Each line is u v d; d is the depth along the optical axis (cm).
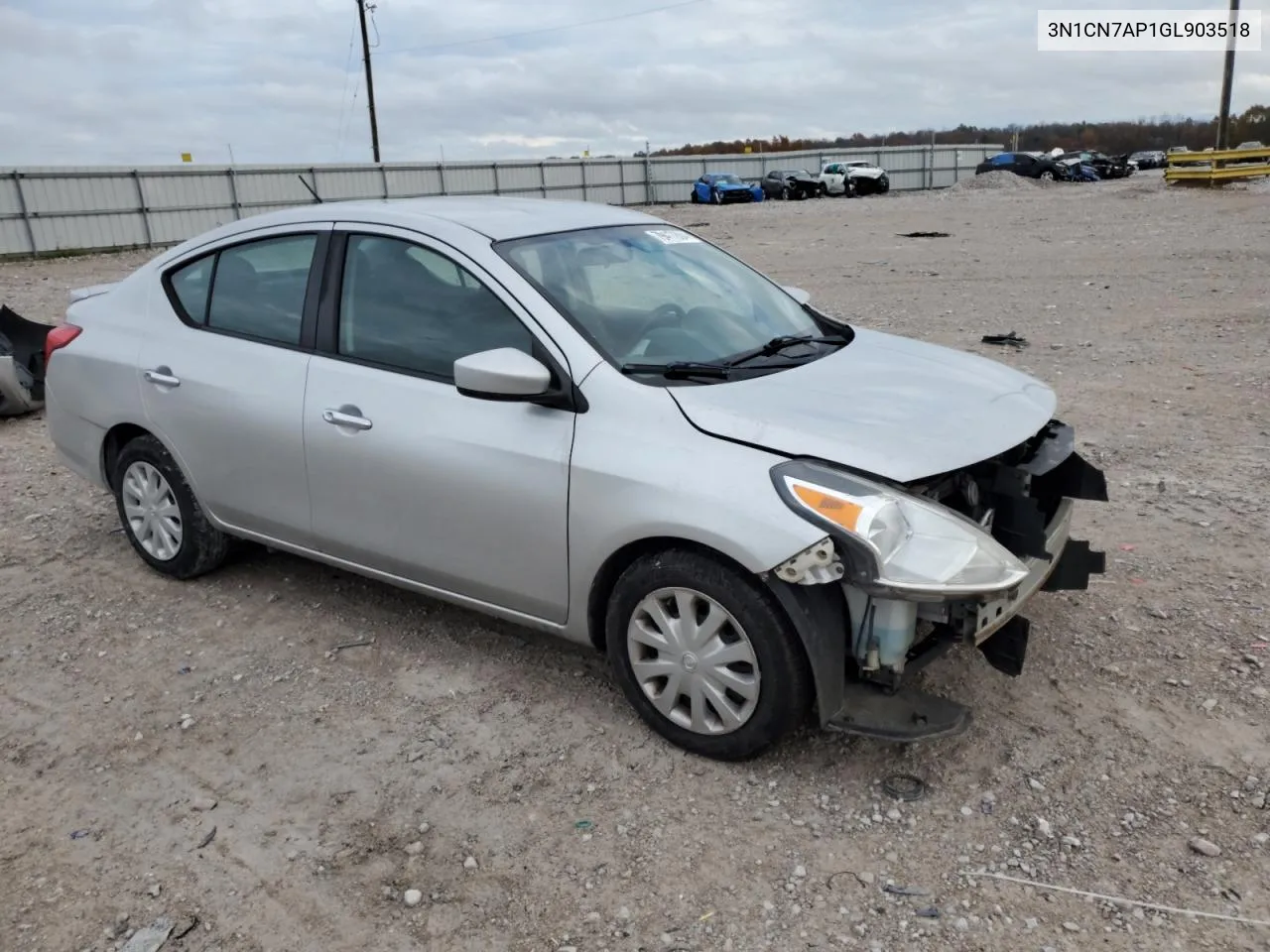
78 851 298
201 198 3597
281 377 407
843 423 311
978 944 252
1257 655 377
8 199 3055
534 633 421
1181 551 469
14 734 359
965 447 308
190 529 461
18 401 794
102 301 492
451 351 364
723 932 259
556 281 363
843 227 2467
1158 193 2966
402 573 392
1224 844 282
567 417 334
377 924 266
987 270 1485
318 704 372
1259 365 805
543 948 257
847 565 285
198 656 410
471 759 335
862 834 293
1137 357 856
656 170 5341
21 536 543
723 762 327
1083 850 282
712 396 325
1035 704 353
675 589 319
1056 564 353
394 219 392
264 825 306
